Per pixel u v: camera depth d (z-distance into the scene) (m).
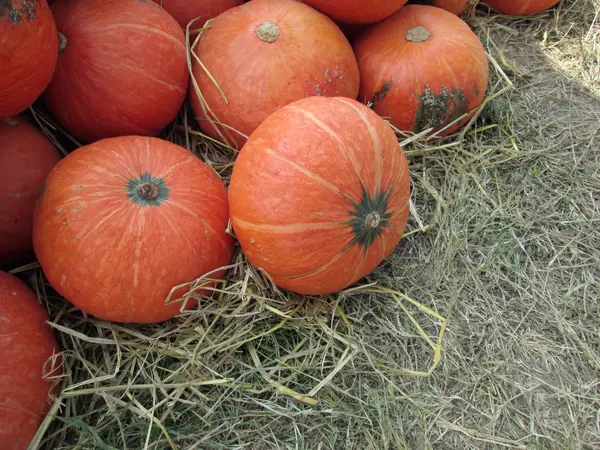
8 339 0.40
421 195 0.59
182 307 0.45
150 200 0.42
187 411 0.45
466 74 0.58
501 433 0.45
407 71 0.57
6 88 0.40
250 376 0.46
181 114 0.60
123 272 0.41
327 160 0.41
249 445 0.43
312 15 0.54
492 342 0.50
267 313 0.48
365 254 0.44
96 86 0.48
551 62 0.73
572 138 0.65
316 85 0.52
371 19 0.58
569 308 0.53
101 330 0.47
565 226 0.58
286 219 0.41
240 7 0.56
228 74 0.52
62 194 0.42
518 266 0.55
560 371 0.49
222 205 0.47
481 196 0.60
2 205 0.45
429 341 0.48
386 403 0.45
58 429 0.43
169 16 0.53
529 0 0.73
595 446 0.45
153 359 0.46
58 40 0.45
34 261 0.51
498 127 0.65
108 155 0.44
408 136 0.61
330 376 0.45
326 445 0.44
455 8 0.69
